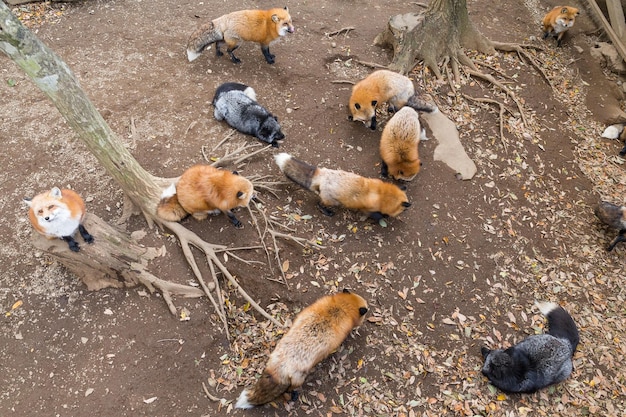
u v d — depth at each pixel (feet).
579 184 23.88
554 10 30.60
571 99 28.45
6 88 23.76
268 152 21.94
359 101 22.24
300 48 27.96
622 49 30.09
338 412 15.53
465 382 16.56
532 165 23.81
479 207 21.65
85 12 29.19
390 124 20.42
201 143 21.93
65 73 13.41
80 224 15.81
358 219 20.29
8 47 12.08
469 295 18.84
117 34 27.43
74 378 15.35
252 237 18.78
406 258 19.42
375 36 29.66
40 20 28.32
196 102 23.75
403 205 18.75
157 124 22.41
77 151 20.89
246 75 25.70
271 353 16.12
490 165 23.31
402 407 15.78
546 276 19.97
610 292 20.01
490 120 25.38
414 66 27.20
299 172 19.49
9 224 18.39
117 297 17.12
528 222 21.59
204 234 18.53
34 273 17.28
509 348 17.01
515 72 28.22
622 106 29.12
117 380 15.44
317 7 31.68
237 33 24.63
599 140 26.58
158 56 26.12
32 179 19.80
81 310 16.69
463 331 17.85
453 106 25.80
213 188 17.17
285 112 23.99
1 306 16.49
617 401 16.72
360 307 15.76
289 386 14.78
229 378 16.10
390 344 17.22
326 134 23.31
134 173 16.88
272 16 23.82
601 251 21.40
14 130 21.66
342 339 15.65
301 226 19.61
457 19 27.32
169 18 29.14
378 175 21.93
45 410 14.70
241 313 17.70
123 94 23.63
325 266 18.79
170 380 15.71
